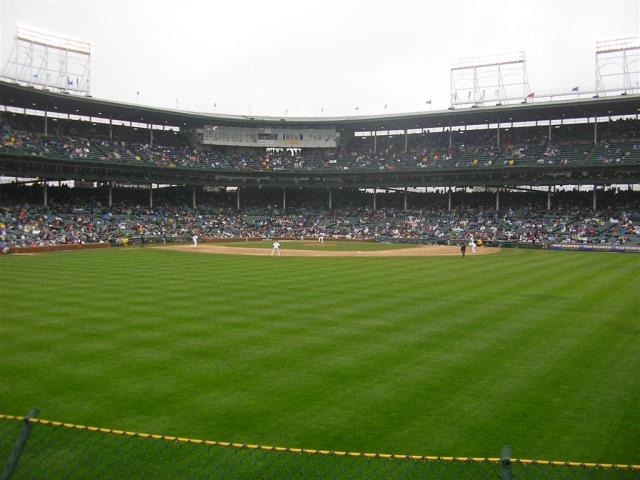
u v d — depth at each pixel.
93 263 50.81
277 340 21.14
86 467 10.73
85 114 98.81
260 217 107.38
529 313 26.69
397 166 105.25
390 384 16.08
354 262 54.47
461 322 24.56
